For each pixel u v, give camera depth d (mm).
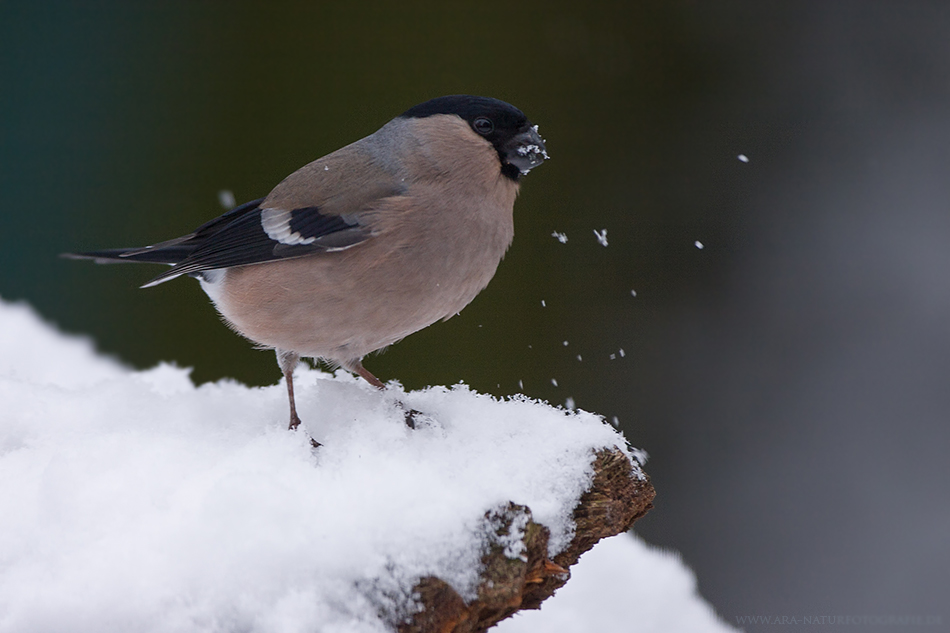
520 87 13656
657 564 8414
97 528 4914
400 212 6410
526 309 13133
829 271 13578
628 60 13945
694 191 13898
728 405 13102
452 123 6625
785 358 13211
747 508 12438
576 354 13031
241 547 4684
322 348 6754
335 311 6516
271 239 6559
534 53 13703
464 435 5879
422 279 6523
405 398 6492
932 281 13383
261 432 6090
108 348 12930
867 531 12195
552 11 13719
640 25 13922
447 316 6996
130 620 4488
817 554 11938
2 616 4469
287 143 13578
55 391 6801
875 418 12875
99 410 6551
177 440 5789
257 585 4590
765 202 13797
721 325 13422
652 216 13688
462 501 5082
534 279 13273
